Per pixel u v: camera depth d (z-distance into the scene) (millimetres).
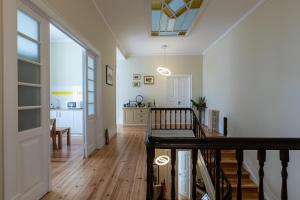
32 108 2029
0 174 1560
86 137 3668
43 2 2070
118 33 5465
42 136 2199
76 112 6094
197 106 7566
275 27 3268
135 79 8102
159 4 3814
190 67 8016
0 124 1557
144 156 3744
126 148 4312
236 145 1163
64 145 4742
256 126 3900
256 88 3893
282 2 3076
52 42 6398
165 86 8055
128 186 2510
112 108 5461
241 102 4539
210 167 3768
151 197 1259
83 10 3262
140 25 4879
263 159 1165
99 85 4211
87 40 3434
